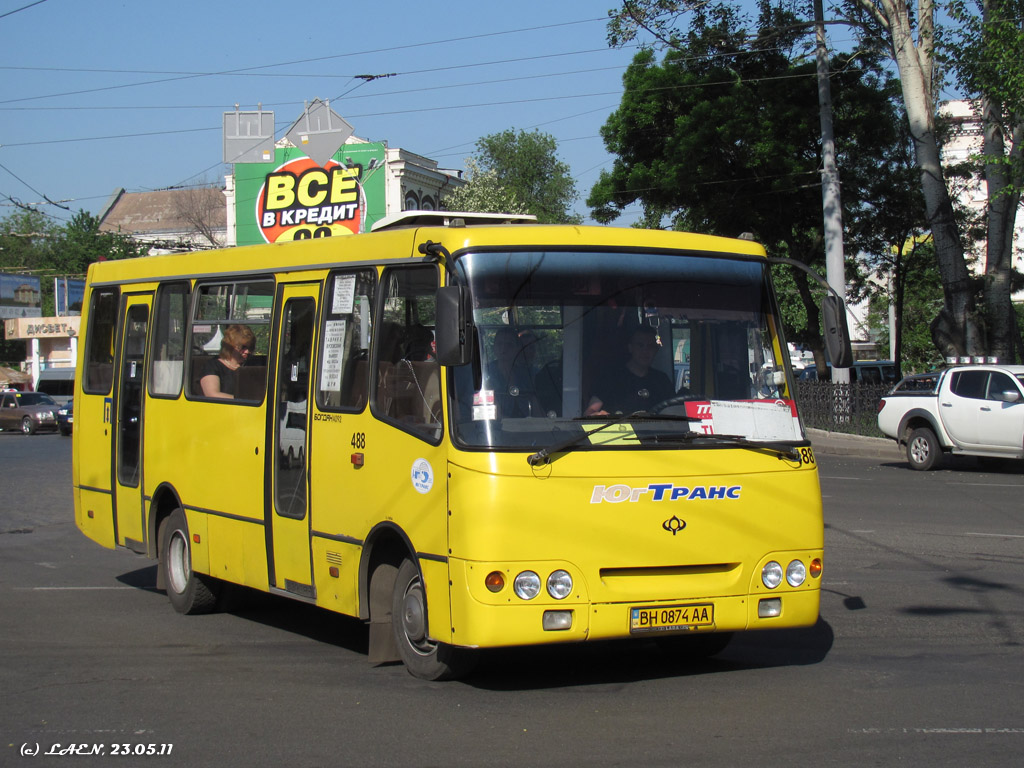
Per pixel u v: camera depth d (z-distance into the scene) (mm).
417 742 5594
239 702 6449
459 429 6070
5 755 5547
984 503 15617
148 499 9648
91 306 10953
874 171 33906
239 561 8336
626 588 6109
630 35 26219
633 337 6457
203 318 9055
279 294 8094
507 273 6316
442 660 6535
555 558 5961
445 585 6105
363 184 48688
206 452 8789
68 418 44969
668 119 34750
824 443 25953
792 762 5176
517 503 5926
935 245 25062
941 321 25109
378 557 7016
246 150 48906
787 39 29969
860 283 41906
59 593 10336
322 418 7391
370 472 6852
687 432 6359
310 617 9148
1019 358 26969
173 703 6461
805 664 7203
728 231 34219
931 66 24266
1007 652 7457
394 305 6863
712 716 5980
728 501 6340
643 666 7211
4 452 31672
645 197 35219
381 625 7027
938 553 11547
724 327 6719
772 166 32188
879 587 9797
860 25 25531
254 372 8250
